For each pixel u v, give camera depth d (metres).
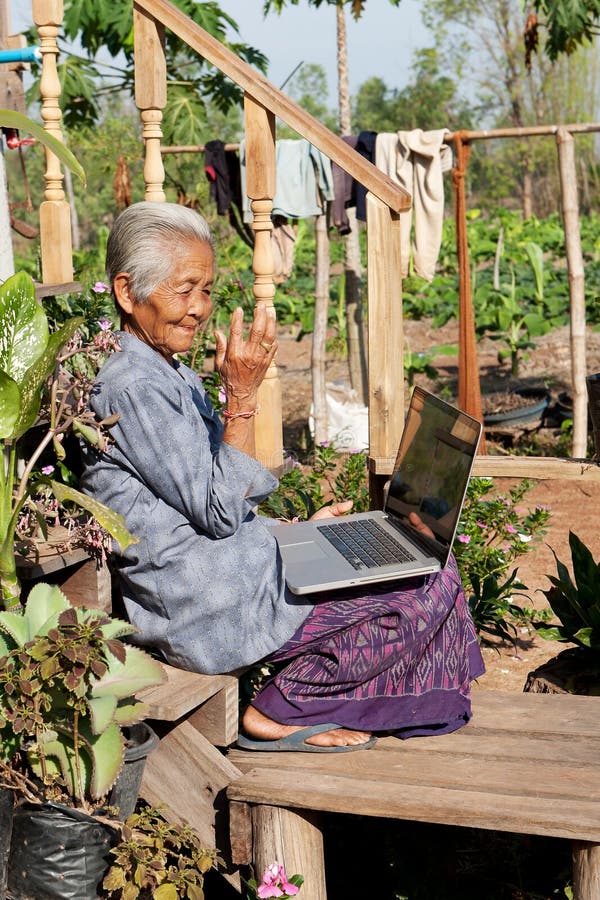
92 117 9.37
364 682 2.73
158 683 2.49
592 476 3.70
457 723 2.85
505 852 3.44
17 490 2.88
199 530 2.67
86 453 2.73
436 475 2.95
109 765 2.36
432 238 6.93
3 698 2.39
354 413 8.16
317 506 4.99
